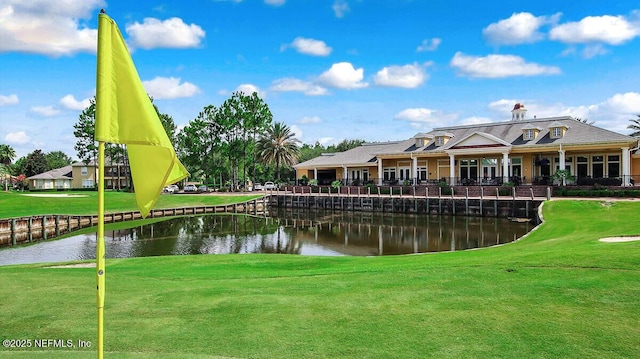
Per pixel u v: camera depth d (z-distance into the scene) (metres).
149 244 25.36
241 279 10.34
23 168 99.12
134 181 4.42
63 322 6.88
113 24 4.21
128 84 4.20
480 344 5.74
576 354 5.42
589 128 41.62
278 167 74.62
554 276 8.65
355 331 6.26
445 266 10.55
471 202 37.62
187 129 69.56
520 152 43.69
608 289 7.67
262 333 6.26
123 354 5.55
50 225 32.34
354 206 45.44
